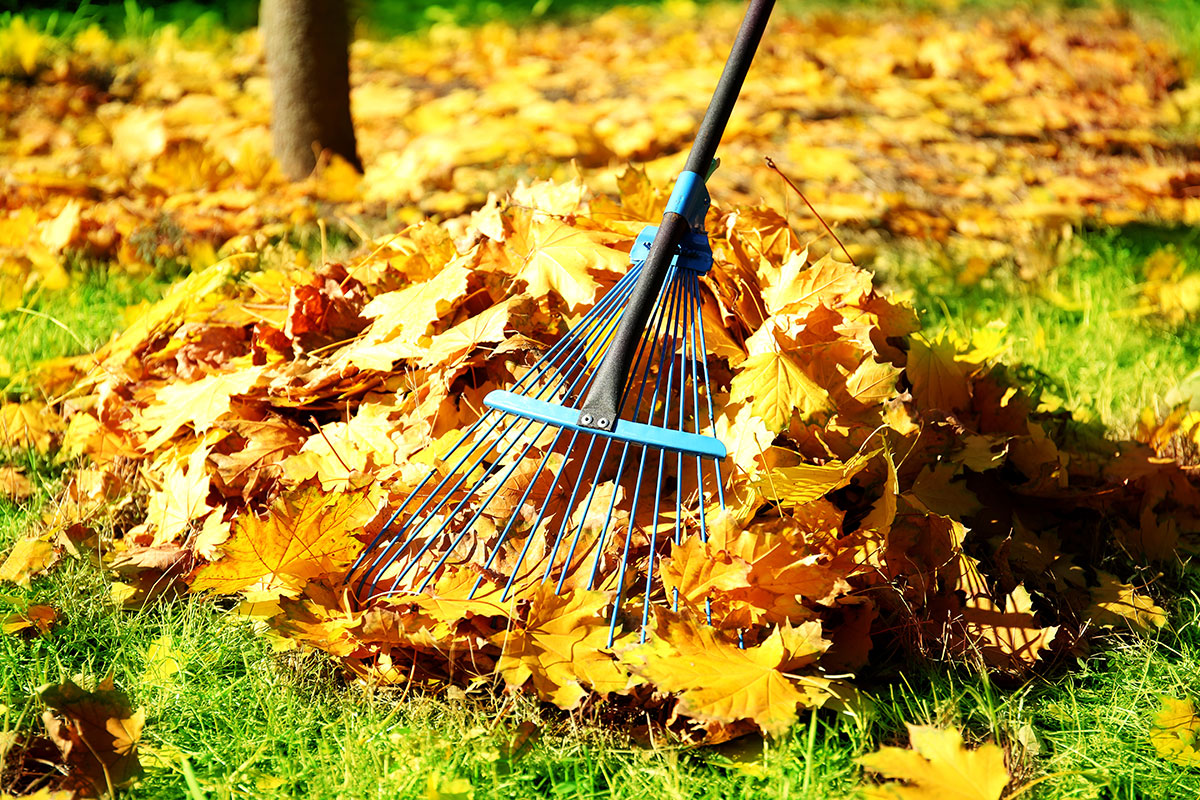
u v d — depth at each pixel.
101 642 3.23
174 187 4.64
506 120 5.61
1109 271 4.11
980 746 3.10
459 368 3.31
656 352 3.31
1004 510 3.38
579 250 3.33
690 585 3.14
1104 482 3.45
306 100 4.75
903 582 3.23
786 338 3.27
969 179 5.13
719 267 3.36
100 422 3.50
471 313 3.37
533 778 3.09
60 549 3.33
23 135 5.45
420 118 5.80
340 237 4.27
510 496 3.25
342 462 3.31
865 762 3.02
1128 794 3.08
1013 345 3.81
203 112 5.85
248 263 3.97
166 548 3.31
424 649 3.17
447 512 3.26
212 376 3.42
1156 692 3.17
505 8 8.68
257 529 3.15
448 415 3.30
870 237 4.43
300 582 3.20
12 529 3.37
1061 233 4.52
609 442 3.20
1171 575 3.36
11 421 3.56
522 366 3.30
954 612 3.22
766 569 3.13
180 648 3.20
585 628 3.15
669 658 3.07
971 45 7.07
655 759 3.09
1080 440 3.52
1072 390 3.68
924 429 3.32
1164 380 3.71
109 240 4.18
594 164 5.12
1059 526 3.40
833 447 3.24
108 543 3.35
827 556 3.17
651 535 3.21
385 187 4.63
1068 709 3.16
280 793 3.06
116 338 3.55
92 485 3.43
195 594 3.28
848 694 3.11
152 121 5.27
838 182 4.97
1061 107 6.21
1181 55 7.15
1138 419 3.56
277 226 4.29
